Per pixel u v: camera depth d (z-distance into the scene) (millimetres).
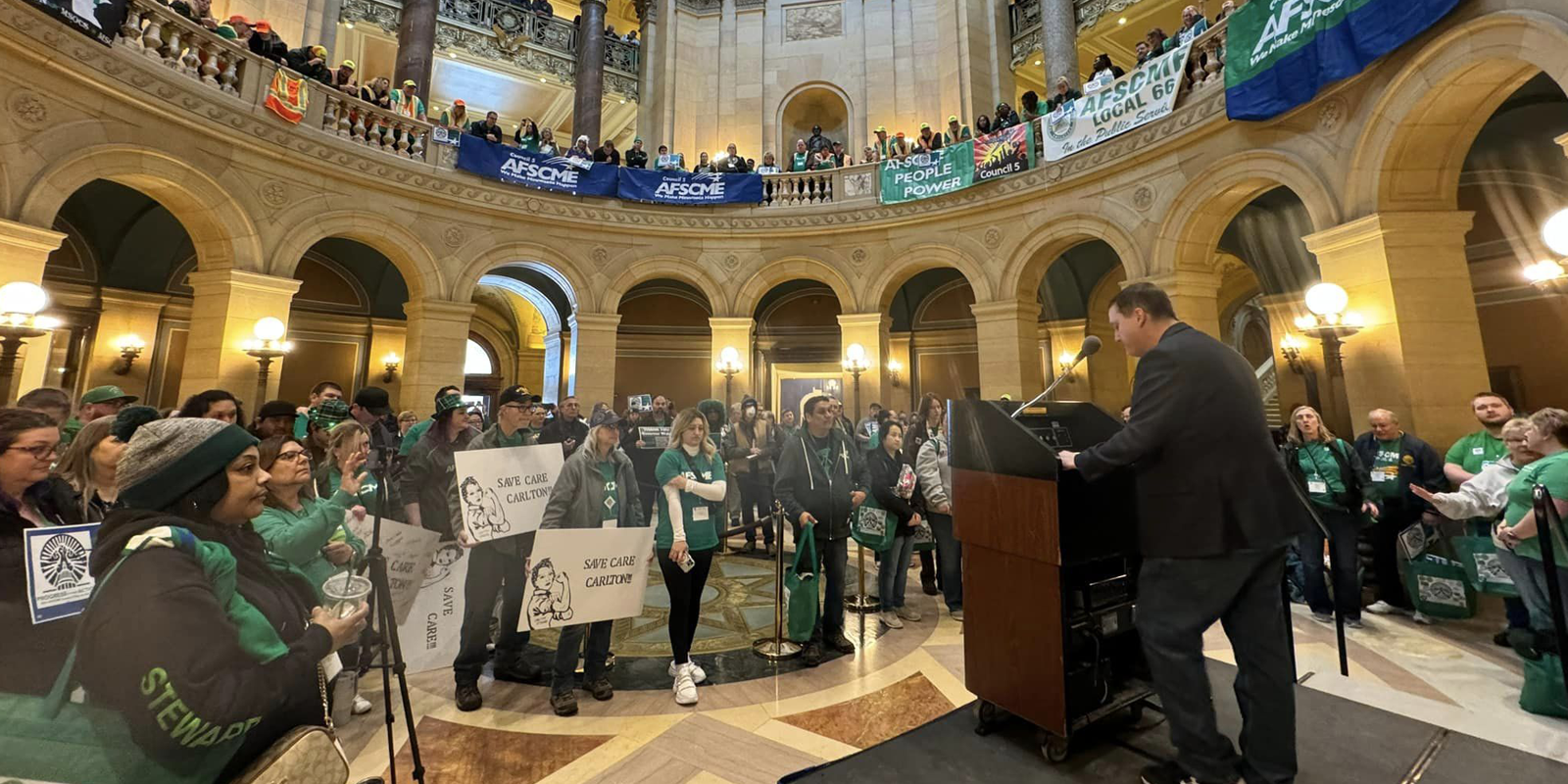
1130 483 2578
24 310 5484
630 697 3461
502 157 10438
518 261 10703
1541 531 2488
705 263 11695
